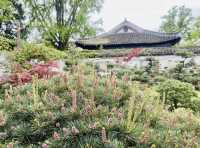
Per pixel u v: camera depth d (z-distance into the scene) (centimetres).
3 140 361
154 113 397
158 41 2878
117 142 318
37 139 360
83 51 2339
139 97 430
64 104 401
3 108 422
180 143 343
